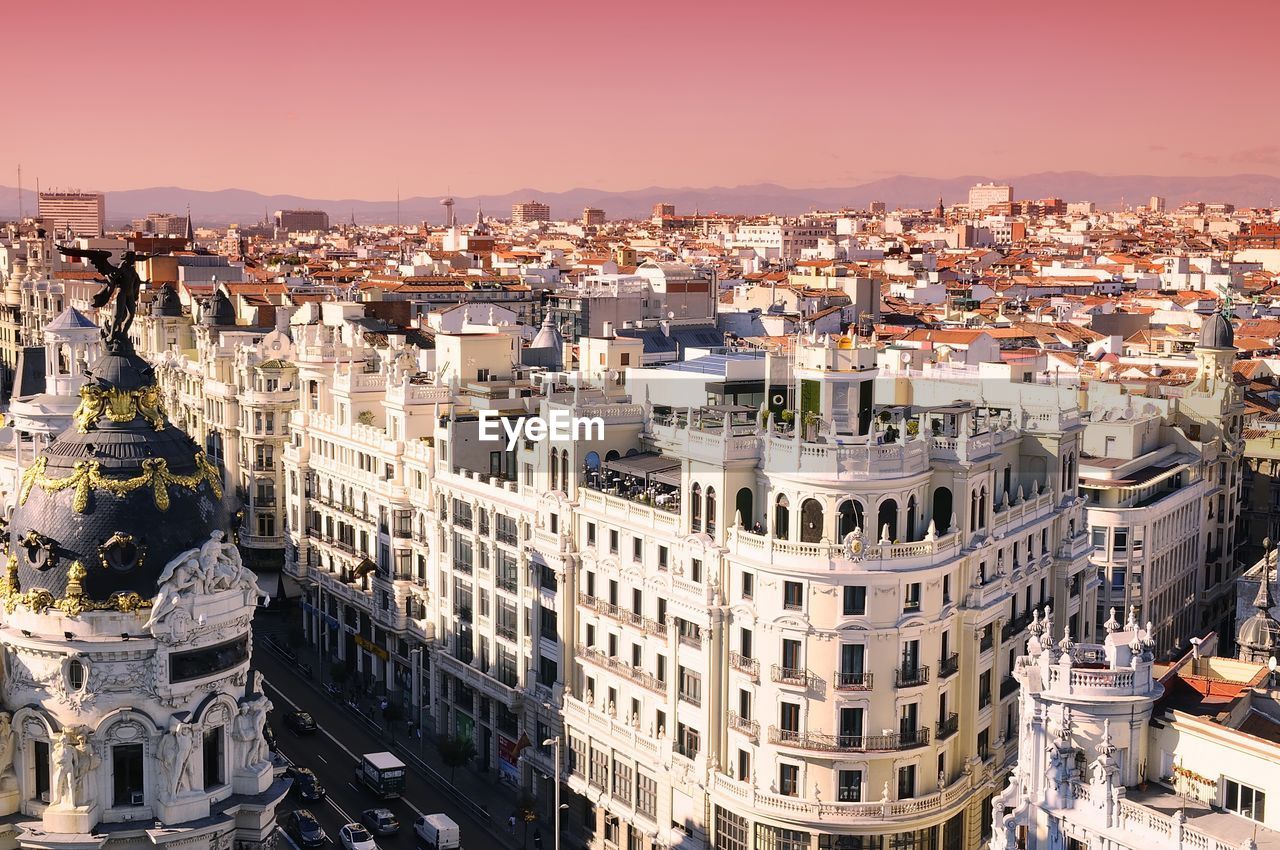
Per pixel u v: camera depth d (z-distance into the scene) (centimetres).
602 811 11600
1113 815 6900
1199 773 7094
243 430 19112
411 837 11825
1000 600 10812
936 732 10294
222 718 7550
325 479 16500
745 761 10394
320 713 14838
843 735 10019
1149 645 7344
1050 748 7225
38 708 7269
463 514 13425
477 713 13275
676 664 10850
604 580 11650
